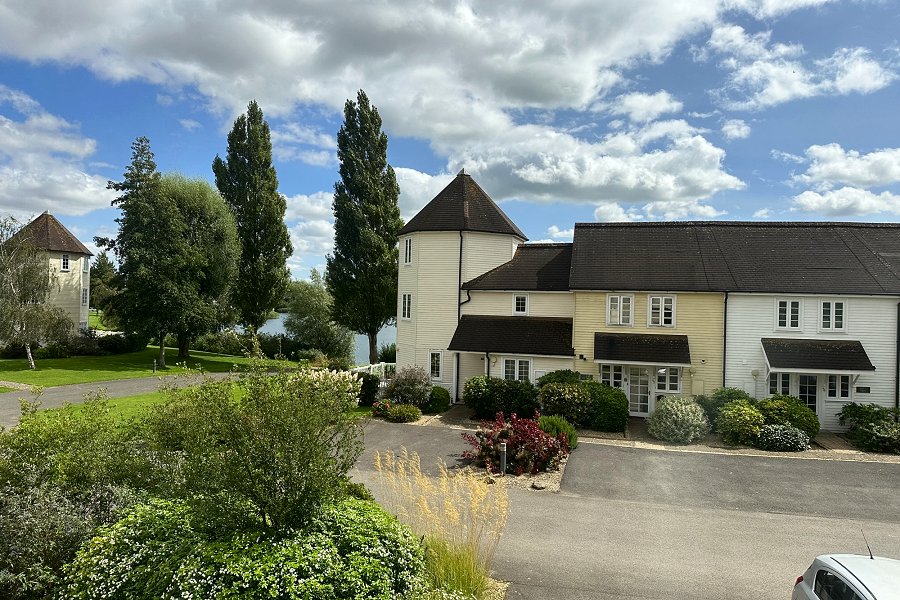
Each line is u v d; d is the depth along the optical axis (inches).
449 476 615.5
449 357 1102.4
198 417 305.4
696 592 369.7
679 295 939.3
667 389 936.3
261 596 251.8
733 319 917.2
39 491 313.9
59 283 1812.3
